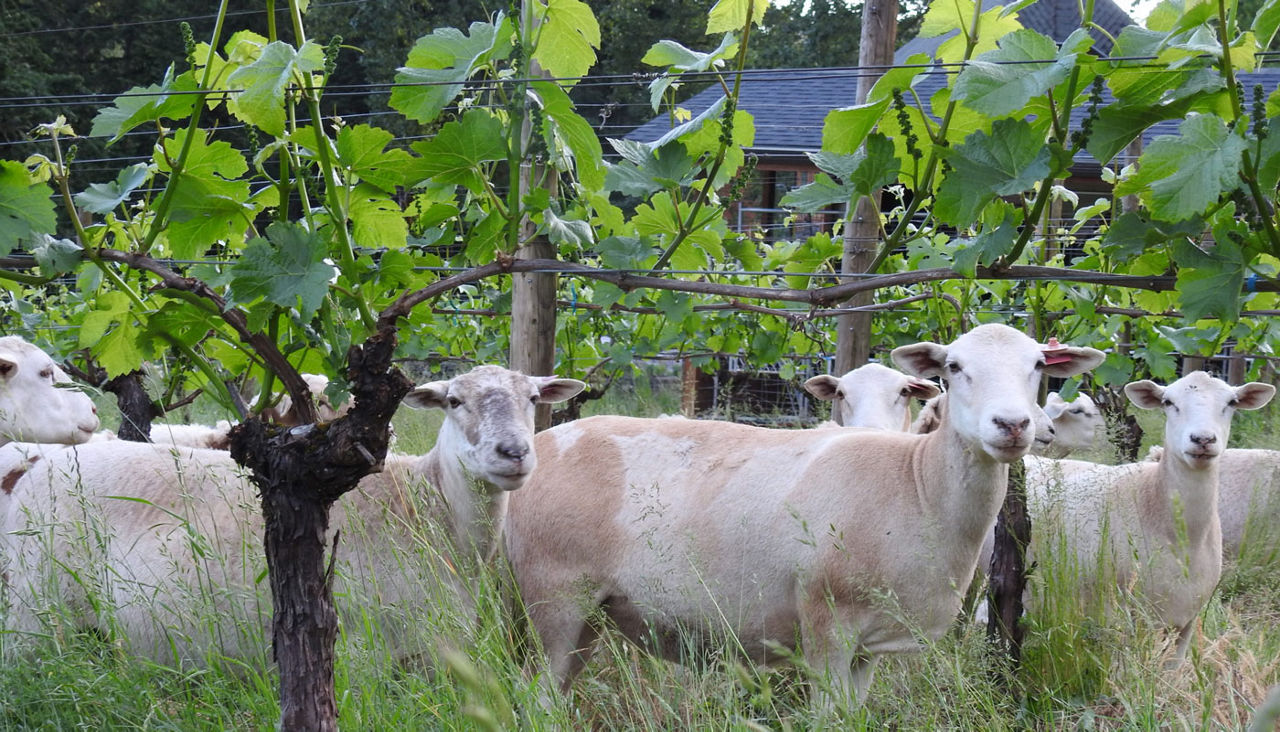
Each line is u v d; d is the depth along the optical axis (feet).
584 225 14.16
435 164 12.20
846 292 12.21
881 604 14.56
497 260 12.35
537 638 14.33
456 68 12.58
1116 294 24.23
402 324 15.01
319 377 24.57
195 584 15.05
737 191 13.85
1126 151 30.45
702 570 15.49
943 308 25.09
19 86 76.13
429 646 13.39
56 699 12.84
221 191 12.39
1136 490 19.72
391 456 16.66
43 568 14.88
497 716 11.05
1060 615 16.16
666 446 16.47
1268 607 19.86
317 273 10.44
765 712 14.37
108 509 15.93
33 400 19.61
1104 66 11.36
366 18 82.69
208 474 16.07
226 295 11.35
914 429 22.31
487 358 32.78
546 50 13.60
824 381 22.34
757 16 13.91
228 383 12.12
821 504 15.01
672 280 12.48
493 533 15.39
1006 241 11.80
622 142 14.78
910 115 13.33
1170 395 19.30
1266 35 11.03
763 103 56.70
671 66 14.60
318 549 11.30
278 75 10.48
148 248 11.84
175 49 86.99
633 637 16.52
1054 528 18.21
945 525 14.38
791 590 15.21
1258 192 10.68
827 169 13.48
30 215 11.21
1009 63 11.28
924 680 13.78
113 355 14.02
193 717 13.03
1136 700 14.25
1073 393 26.61
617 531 15.85
